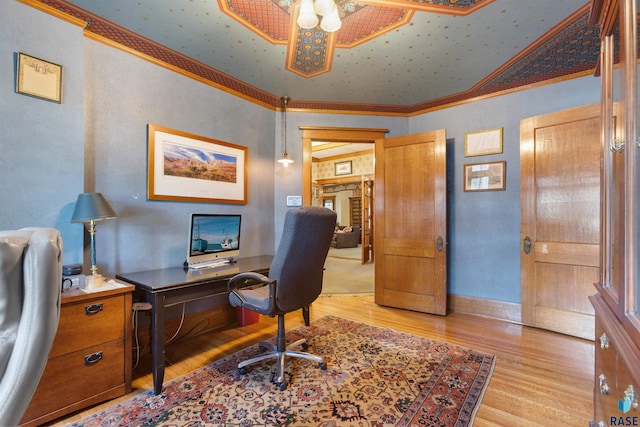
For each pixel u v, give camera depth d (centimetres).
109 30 209
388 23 204
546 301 270
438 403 162
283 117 353
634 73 82
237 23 205
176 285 185
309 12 163
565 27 207
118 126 220
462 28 209
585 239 251
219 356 222
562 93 277
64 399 151
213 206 286
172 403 164
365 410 157
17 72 167
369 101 345
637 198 81
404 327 279
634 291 81
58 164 183
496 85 301
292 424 146
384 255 351
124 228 224
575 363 208
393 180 348
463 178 330
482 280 317
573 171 257
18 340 63
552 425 146
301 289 188
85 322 159
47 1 179
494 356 218
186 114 263
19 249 64
